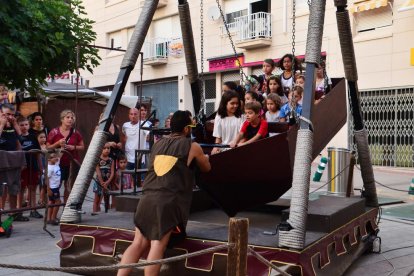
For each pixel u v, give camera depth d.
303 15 18.64
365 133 6.39
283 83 7.34
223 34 21.58
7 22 8.58
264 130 5.36
